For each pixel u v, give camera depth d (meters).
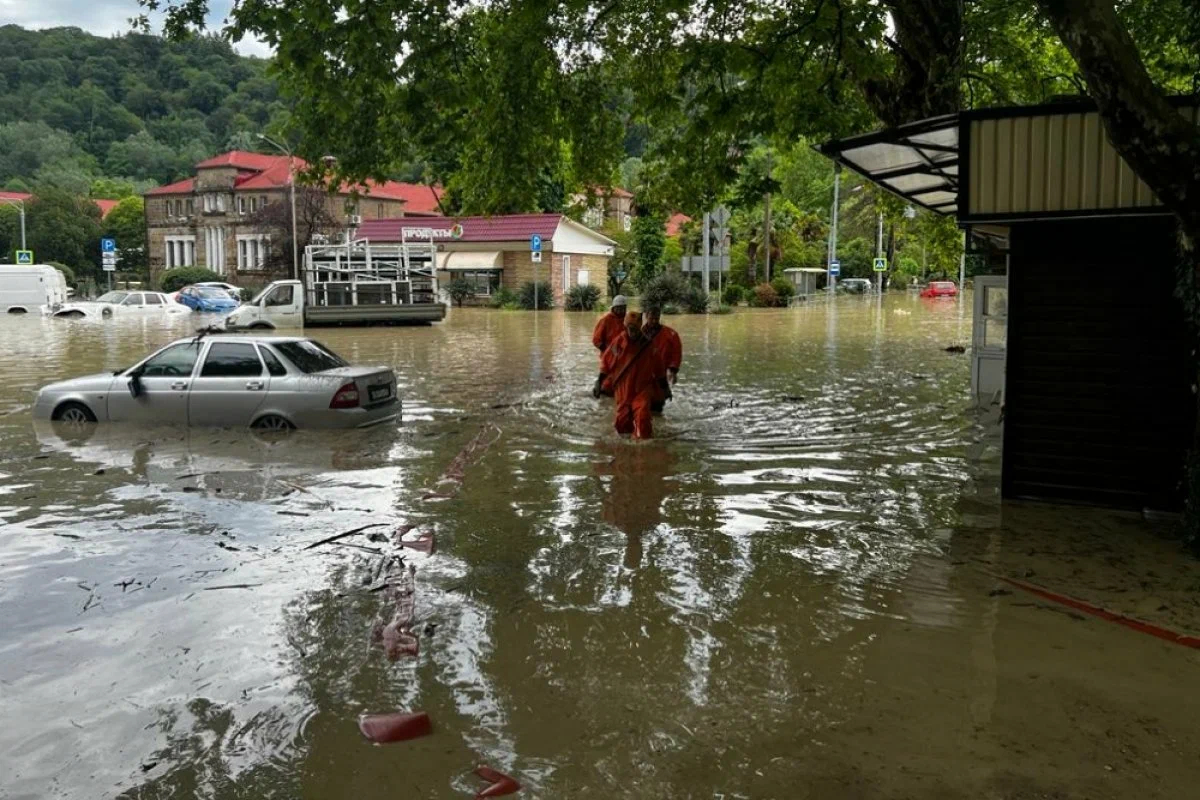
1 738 4.20
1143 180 6.63
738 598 5.94
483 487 8.92
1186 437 7.73
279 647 5.20
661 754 4.03
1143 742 4.11
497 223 51.06
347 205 13.39
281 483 9.09
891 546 7.04
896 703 4.49
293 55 9.84
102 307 42.19
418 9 10.41
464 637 5.33
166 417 12.06
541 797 3.71
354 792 3.76
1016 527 7.52
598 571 6.47
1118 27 6.34
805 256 67.94
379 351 23.39
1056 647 5.16
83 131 143.00
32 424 12.23
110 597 5.99
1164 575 6.34
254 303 31.95
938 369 18.84
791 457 10.30
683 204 14.27
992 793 3.71
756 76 11.59
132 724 4.32
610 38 13.43
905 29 11.95
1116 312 7.87
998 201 7.84
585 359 21.34
